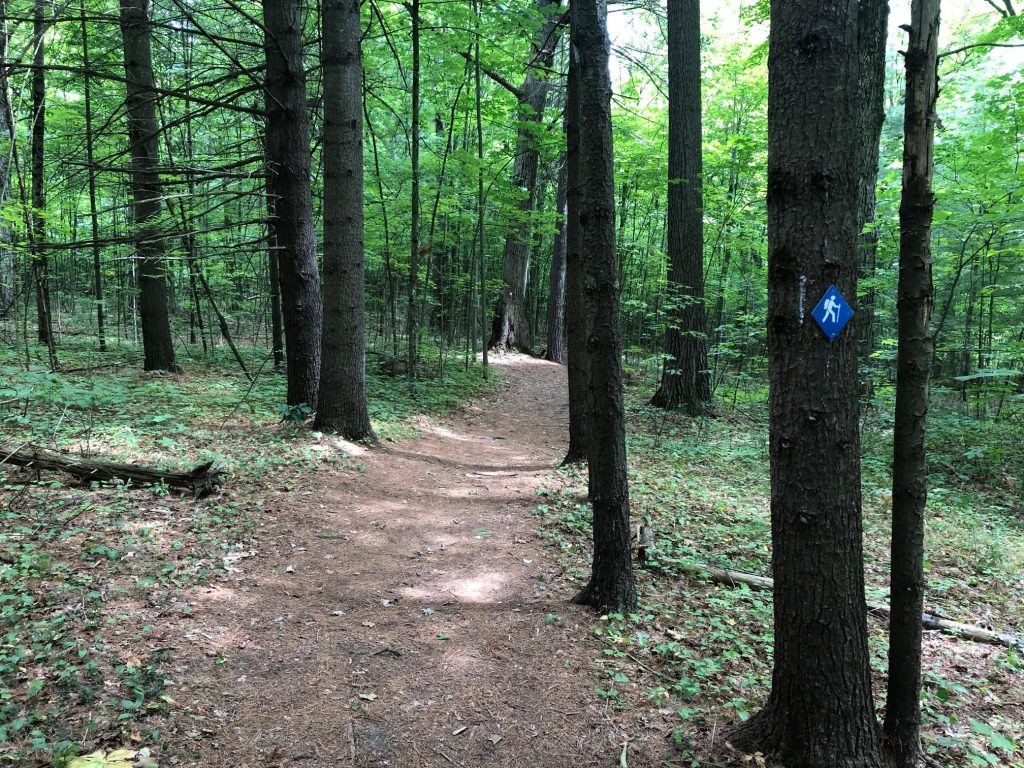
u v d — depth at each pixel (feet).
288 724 10.00
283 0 27.09
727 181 50.11
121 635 11.39
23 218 32.32
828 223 7.87
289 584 14.76
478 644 12.86
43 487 17.42
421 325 56.34
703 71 62.08
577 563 17.21
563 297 75.05
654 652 12.57
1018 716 11.17
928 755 9.67
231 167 27.76
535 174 68.54
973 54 38.86
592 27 12.95
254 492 19.95
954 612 15.47
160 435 24.11
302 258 28.55
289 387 29.32
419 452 29.43
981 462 29.89
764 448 33.55
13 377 22.56
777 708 9.11
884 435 32.96
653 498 23.11
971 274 39.29
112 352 44.16
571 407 28.07
